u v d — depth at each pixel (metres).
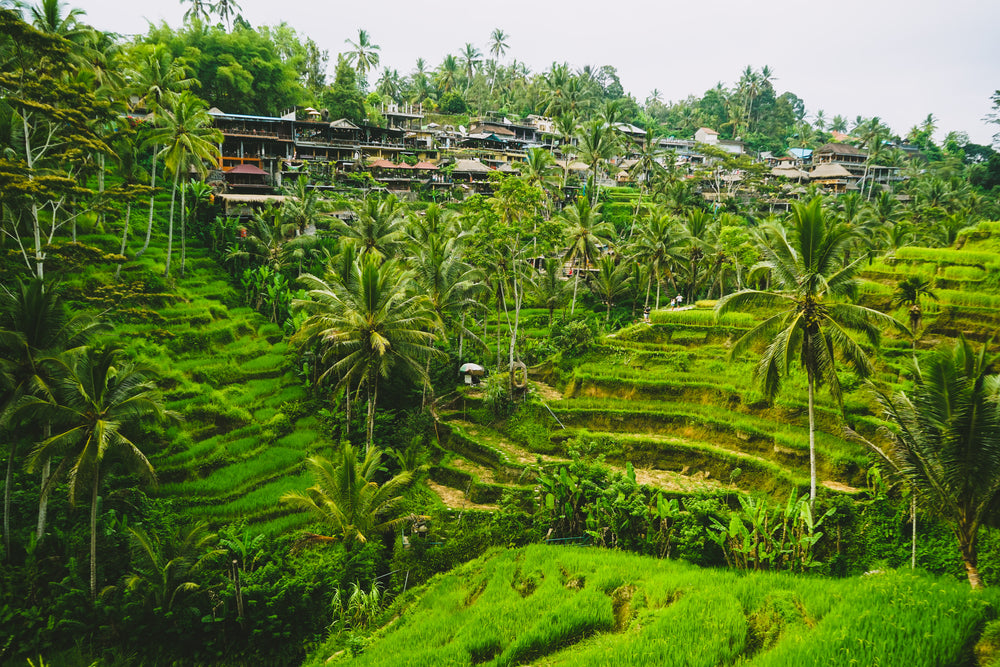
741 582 21.50
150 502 28.25
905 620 15.67
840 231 24.59
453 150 95.69
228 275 52.41
